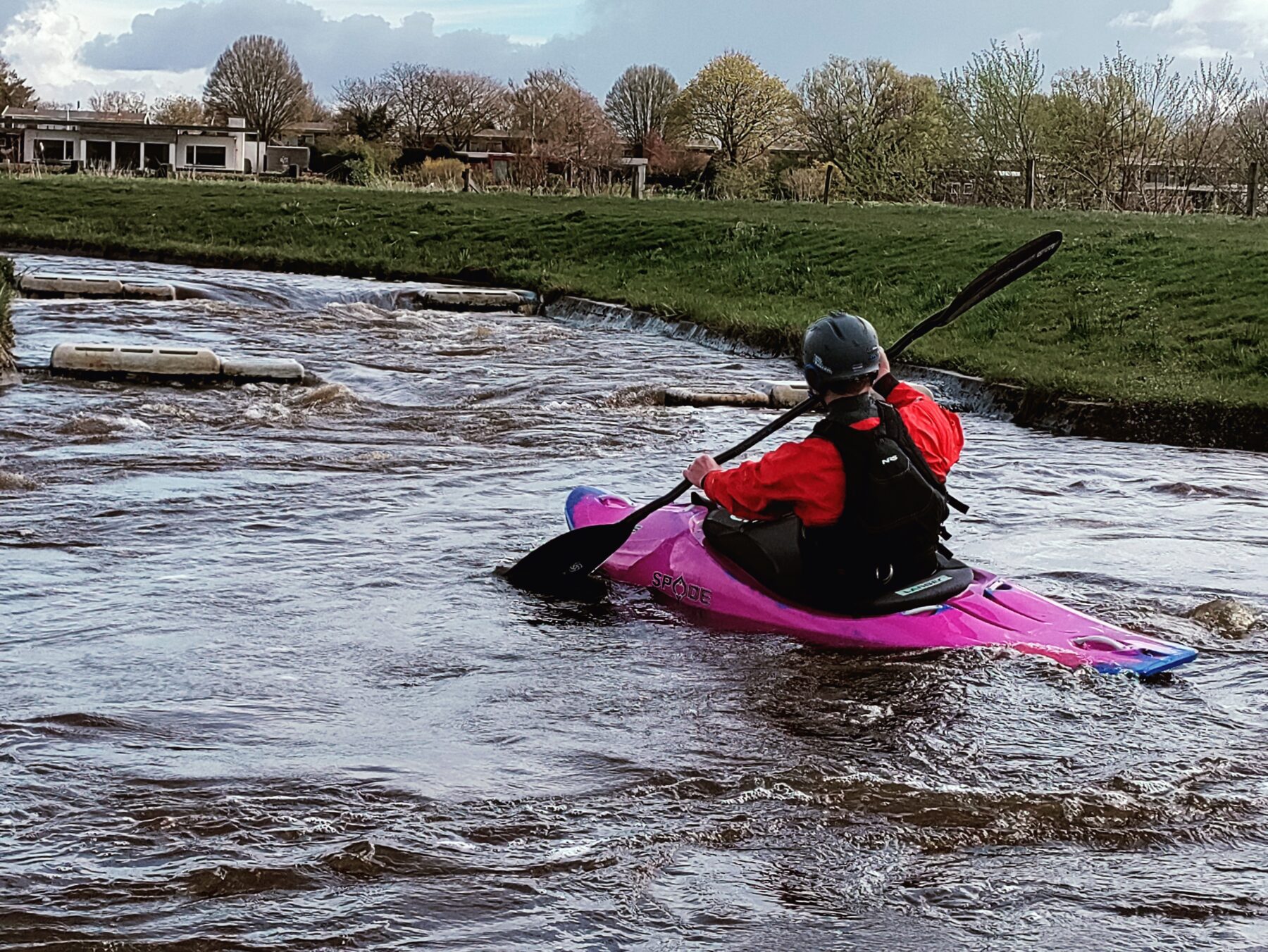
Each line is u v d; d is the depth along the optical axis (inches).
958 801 158.1
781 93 2883.9
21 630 215.8
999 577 241.8
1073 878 140.3
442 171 2197.3
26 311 649.6
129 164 2827.3
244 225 1047.6
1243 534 298.5
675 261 880.3
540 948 125.2
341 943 125.0
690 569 237.1
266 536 278.4
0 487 309.9
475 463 360.2
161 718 180.9
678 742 175.8
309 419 417.1
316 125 3595.0
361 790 158.7
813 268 791.1
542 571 244.7
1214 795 160.7
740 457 381.1
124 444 365.7
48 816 149.6
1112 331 565.6
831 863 143.0
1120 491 346.0
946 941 127.5
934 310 656.4
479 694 193.3
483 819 151.9
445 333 663.8
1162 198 1315.2
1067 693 192.5
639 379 525.0
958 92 1402.6
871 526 209.3
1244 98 1321.4
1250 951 126.0
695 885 137.9
